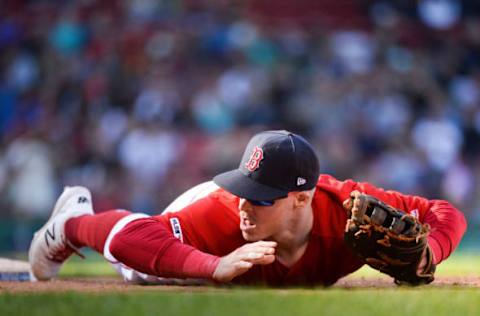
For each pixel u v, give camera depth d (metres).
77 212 20.92
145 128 64.06
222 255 18.12
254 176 16.70
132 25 71.62
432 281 18.36
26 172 59.50
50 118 67.12
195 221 18.08
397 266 17.02
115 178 63.97
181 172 63.84
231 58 69.44
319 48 70.31
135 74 68.56
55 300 14.69
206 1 74.75
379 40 72.19
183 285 18.95
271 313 13.10
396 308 13.75
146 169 63.12
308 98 67.12
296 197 16.89
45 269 21.34
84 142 65.81
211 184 19.73
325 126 66.12
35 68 69.81
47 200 60.22
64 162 64.75
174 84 67.75
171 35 70.69
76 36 70.56
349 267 18.34
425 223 18.53
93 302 14.38
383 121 66.19
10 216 59.19
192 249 17.34
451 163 65.12
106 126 65.56
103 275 24.88
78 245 20.77
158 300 14.51
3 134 67.44
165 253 17.36
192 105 66.69
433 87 69.94
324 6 77.38
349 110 66.62
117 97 67.31
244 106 66.62
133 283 19.69
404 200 18.83
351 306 13.86
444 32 74.25
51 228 20.91
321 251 17.83
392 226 16.12
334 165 64.62
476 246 59.16
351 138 65.81
